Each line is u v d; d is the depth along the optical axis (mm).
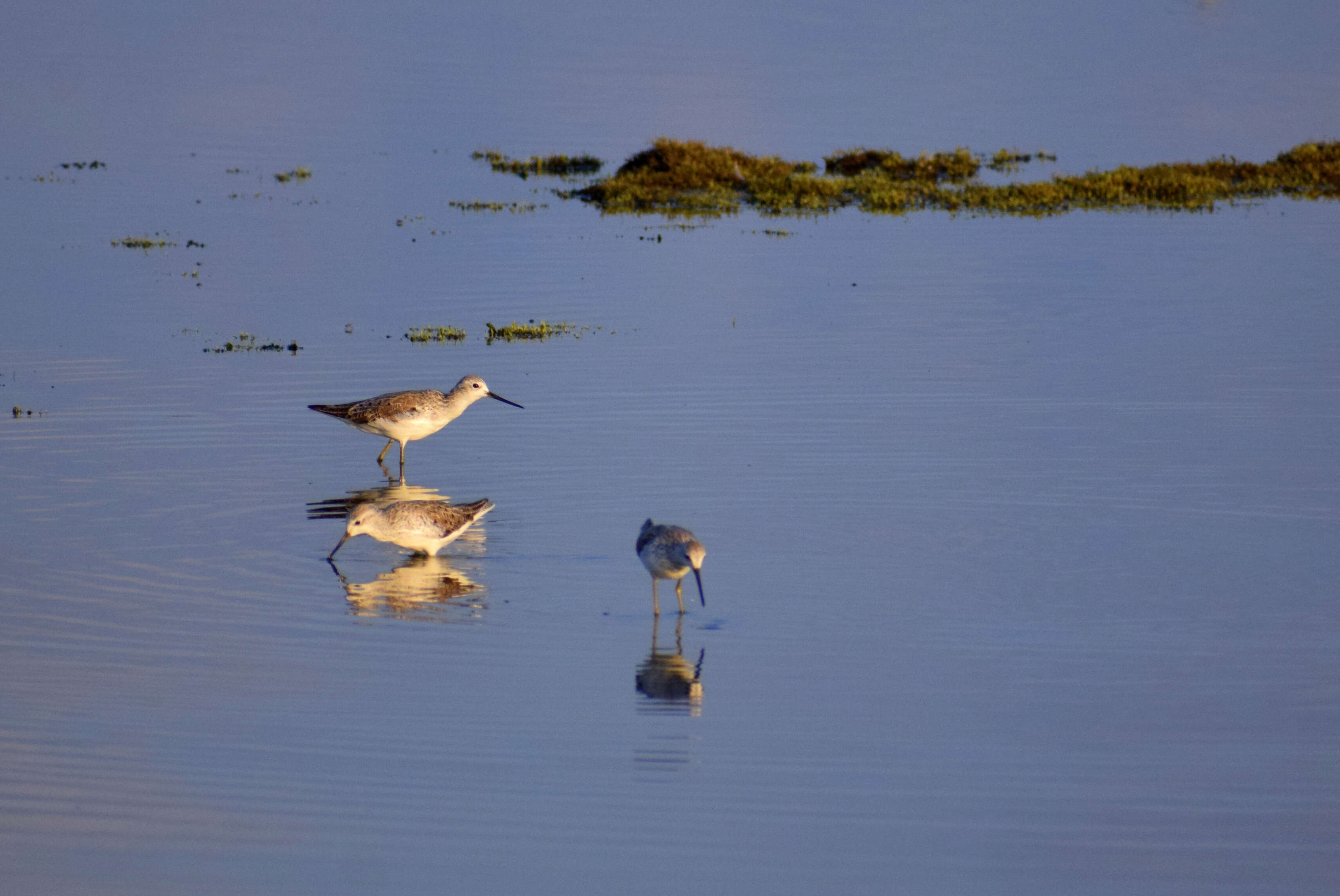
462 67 71188
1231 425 20375
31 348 25250
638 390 22609
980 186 41594
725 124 55094
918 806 10898
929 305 28297
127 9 90375
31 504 17562
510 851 10273
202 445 20094
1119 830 10570
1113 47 76875
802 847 10344
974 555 15773
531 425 20906
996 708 12414
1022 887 9852
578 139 51938
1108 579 15094
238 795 11023
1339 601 14500
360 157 48375
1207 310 27391
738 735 11977
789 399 22031
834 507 17328
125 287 30062
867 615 14297
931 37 81500
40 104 58875
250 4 94000
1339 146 44656
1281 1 95000
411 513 15703
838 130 53500
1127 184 41062
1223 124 54094
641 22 87875
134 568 15609
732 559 15758
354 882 9875
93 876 9898
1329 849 10289
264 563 15836
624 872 10031
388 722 12195
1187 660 13250
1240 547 15930
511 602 14766
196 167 46062
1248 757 11555
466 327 26984
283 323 27297
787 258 33062
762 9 94000
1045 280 30297
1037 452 19312
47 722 12117
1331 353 24156
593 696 12672
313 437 20562
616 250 34031
